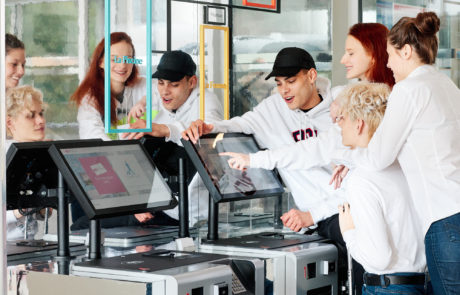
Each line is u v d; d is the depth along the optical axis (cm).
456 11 711
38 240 311
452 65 707
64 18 318
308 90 411
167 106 375
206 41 402
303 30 489
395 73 333
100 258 298
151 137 360
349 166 355
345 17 665
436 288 303
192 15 393
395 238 298
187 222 365
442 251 297
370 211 294
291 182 403
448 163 304
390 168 310
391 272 298
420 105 305
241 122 402
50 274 273
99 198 297
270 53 451
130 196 312
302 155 359
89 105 330
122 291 261
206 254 310
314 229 399
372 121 312
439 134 305
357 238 299
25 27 302
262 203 414
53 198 312
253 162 360
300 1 485
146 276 267
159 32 372
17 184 300
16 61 298
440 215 300
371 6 659
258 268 307
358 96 316
